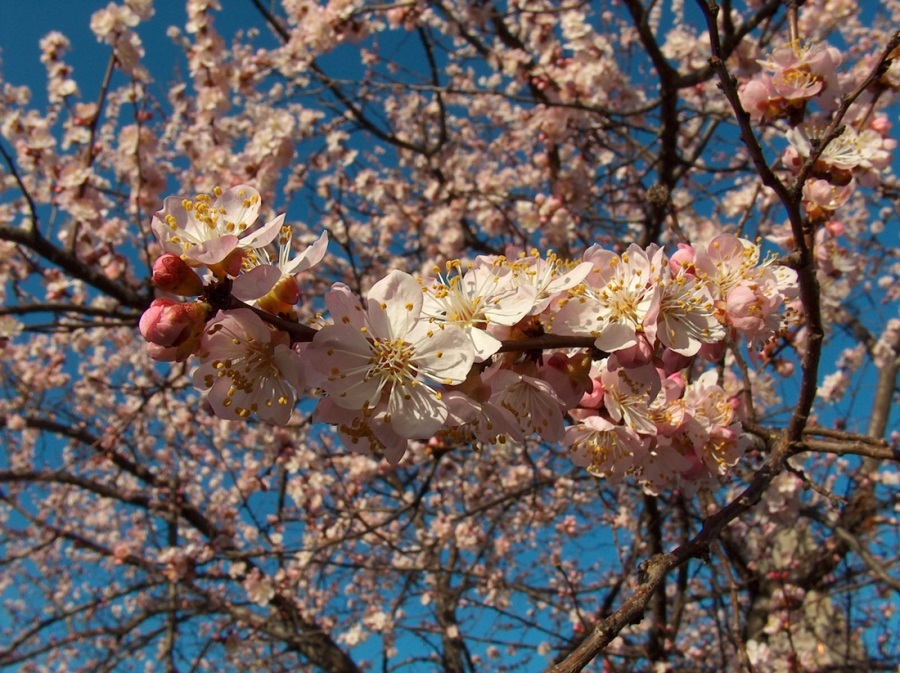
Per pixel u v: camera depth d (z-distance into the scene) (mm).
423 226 7086
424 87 4422
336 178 7336
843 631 5375
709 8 1433
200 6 4609
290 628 6488
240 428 7348
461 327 1461
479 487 6555
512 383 1426
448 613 6324
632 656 4883
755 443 2564
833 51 2164
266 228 1295
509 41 5621
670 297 1536
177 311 1220
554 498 6594
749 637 5148
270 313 1328
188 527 7477
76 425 7918
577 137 5738
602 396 1779
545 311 1516
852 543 4105
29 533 8320
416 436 1319
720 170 4355
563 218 5172
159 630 6328
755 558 5008
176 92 6535
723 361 2551
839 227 2791
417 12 5562
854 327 6609
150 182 4520
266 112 4711
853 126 2291
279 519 6195
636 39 6797
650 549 4516
